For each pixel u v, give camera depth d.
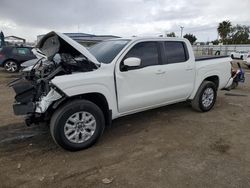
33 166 3.41
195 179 3.11
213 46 47.81
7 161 3.53
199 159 3.61
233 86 9.09
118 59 4.15
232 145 4.09
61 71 3.81
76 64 4.01
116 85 4.09
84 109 3.76
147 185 2.99
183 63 5.14
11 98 7.34
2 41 26.86
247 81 11.27
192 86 5.42
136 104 4.43
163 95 4.84
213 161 3.55
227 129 4.81
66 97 3.61
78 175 3.20
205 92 5.73
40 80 3.87
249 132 4.67
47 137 4.36
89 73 3.81
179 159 3.61
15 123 5.06
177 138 4.36
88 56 3.76
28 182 3.05
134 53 4.39
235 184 3.00
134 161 3.55
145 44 4.57
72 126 3.72
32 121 3.85
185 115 5.64
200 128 4.85
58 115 3.58
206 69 5.66
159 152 3.82
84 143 3.84
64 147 3.70
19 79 4.83
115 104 4.15
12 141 4.20
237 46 44.94
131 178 3.13
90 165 3.44
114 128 4.83
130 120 5.27
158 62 4.73
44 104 3.60
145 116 5.54
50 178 3.13
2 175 3.19
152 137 4.40
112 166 3.41
